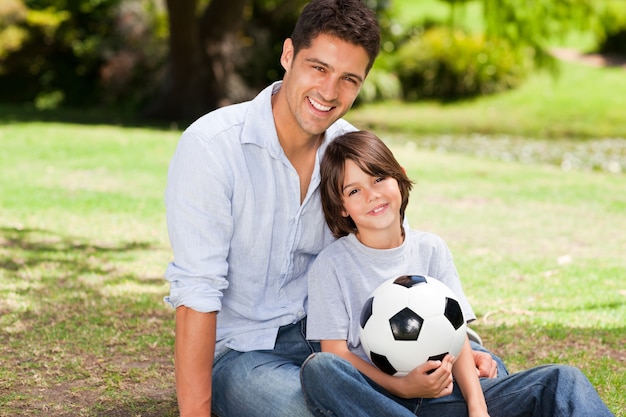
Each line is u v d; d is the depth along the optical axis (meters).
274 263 4.58
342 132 4.80
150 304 7.38
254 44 30.72
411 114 32.06
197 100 26.38
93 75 32.91
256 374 4.32
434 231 11.25
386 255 4.57
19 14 32.16
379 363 4.28
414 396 4.17
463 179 15.91
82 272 8.49
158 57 30.47
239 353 4.55
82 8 32.66
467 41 35.03
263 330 4.58
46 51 32.69
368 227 4.52
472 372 4.32
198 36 26.53
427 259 4.71
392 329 4.21
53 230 10.54
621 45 39.16
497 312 7.43
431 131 27.33
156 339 6.39
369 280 4.56
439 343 4.18
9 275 8.26
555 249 10.31
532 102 33.19
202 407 4.17
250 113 4.46
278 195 4.50
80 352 6.06
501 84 34.88
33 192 12.97
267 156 4.45
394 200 4.50
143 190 13.60
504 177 16.30
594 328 6.91
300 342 4.62
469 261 9.50
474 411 4.14
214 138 4.35
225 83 26.89
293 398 4.11
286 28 32.16
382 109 33.06
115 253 9.41
